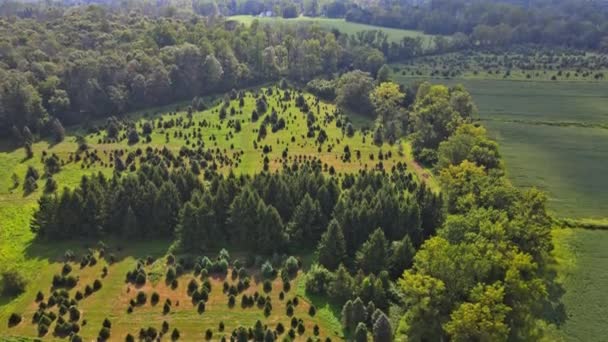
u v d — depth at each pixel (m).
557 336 76.50
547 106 184.62
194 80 196.12
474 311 66.12
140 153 141.50
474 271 74.06
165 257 95.75
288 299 83.88
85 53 188.00
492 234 81.44
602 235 102.88
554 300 84.25
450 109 144.88
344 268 86.00
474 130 129.75
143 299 83.50
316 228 99.31
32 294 85.56
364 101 176.38
